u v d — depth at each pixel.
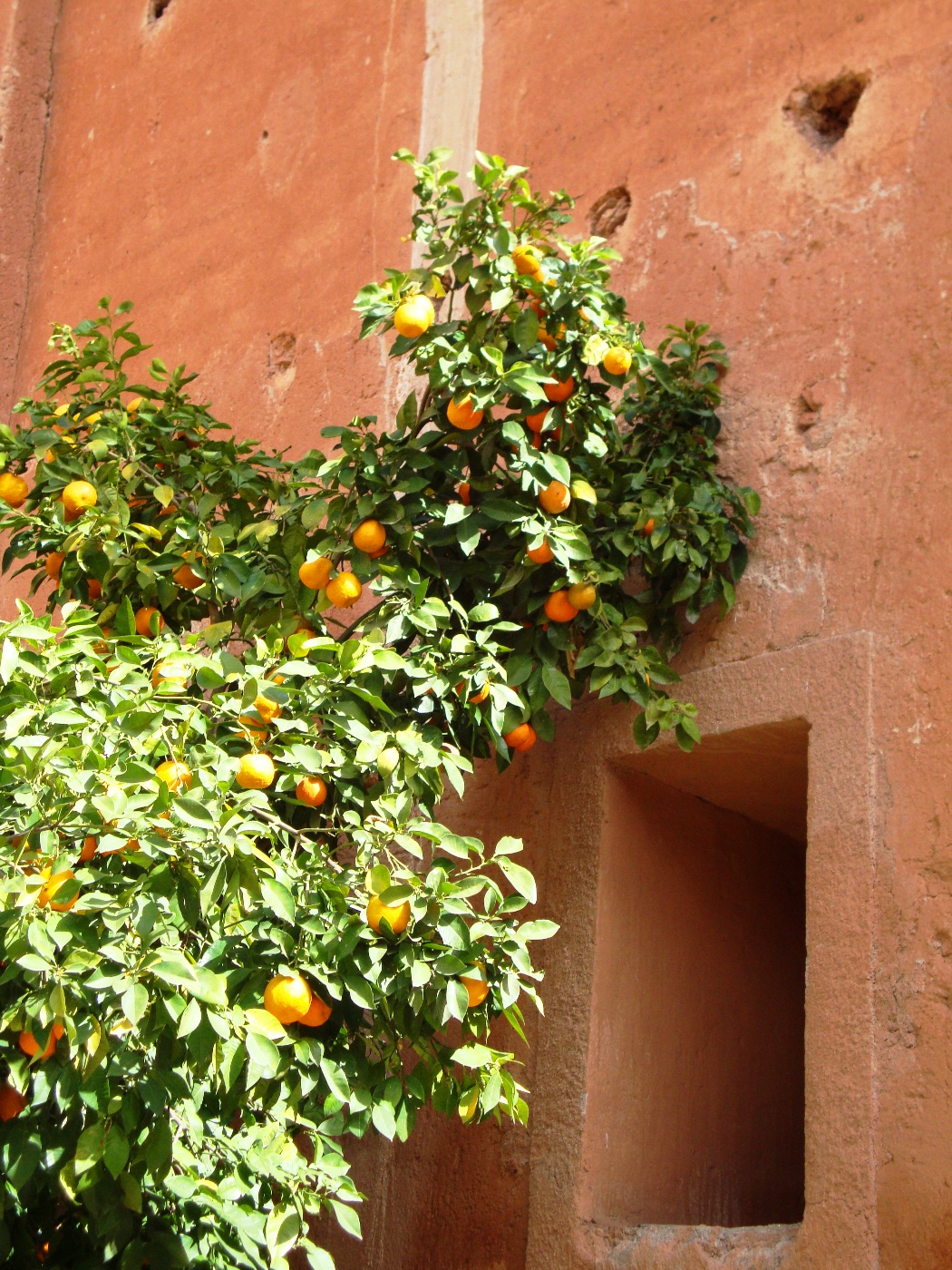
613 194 4.30
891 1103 2.80
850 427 3.44
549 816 3.74
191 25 6.57
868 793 3.06
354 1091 2.73
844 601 3.28
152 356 6.00
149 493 3.75
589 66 4.57
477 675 3.02
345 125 5.54
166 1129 2.38
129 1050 2.39
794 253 3.73
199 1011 2.29
